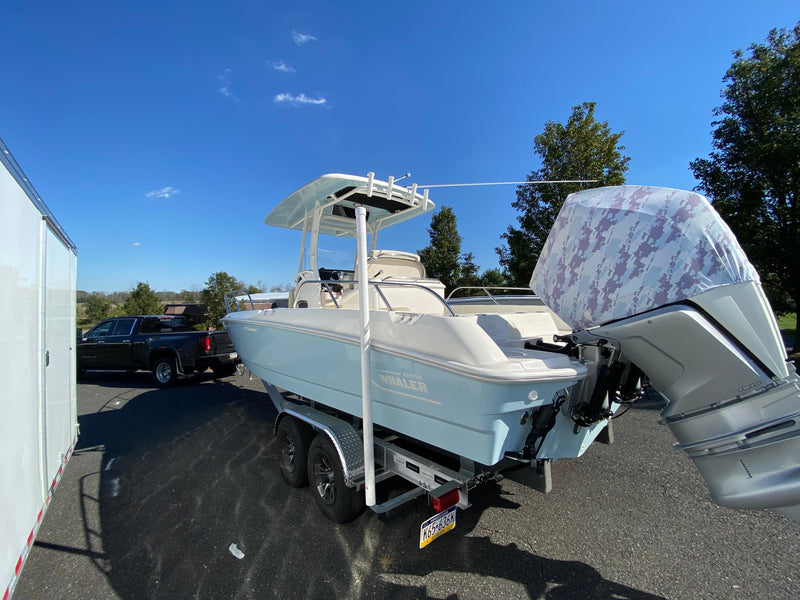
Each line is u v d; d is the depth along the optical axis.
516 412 1.94
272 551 2.62
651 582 2.27
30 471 2.06
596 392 2.21
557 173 9.98
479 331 1.99
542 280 2.23
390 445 2.81
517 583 2.28
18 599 2.23
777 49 8.36
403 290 3.61
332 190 3.75
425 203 4.01
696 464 1.86
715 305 1.68
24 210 2.10
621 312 1.89
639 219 1.89
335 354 2.86
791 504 1.56
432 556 2.53
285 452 3.61
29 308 2.16
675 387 1.85
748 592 2.17
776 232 7.79
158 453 4.41
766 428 1.62
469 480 2.28
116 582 2.36
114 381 8.92
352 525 2.89
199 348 7.93
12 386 1.84
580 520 2.91
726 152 8.70
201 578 2.38
